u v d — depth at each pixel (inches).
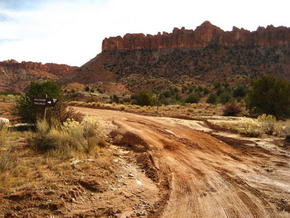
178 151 422.9
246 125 659.4
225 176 308.3
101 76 6766.7
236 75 5123.0
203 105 1924.2
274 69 5649.6
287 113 1133.1
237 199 239.6
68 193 208.4
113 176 264.7
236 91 2605.8
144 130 574.9
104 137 454.0
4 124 429.4
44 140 327.0
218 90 2972.4
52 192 204.1
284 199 242.1
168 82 5260.8
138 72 6628.9
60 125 394.9
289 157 420.2
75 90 3430.1
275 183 288.8
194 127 718.5
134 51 7687.0
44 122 388.2
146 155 364.5
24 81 7662.4
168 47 7406.5
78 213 188.5
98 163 287.6
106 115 855.1
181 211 209.6
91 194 218.8
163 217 197.9
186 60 6604.3
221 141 542.0
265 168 351.6
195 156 401.7
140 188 251.3
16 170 237.6
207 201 232.2
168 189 257.6
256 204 229.0
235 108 1210.6
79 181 231.1
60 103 471.8
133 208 209.5
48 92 473.4
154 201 227.5
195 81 5255.9
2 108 797.9
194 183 278.8
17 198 189.5
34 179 225.1
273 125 655.1
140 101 1804.9
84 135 389.4
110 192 229.1
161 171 313.1
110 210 200.4
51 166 259.0
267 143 526.3
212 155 416.5
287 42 6574.8
